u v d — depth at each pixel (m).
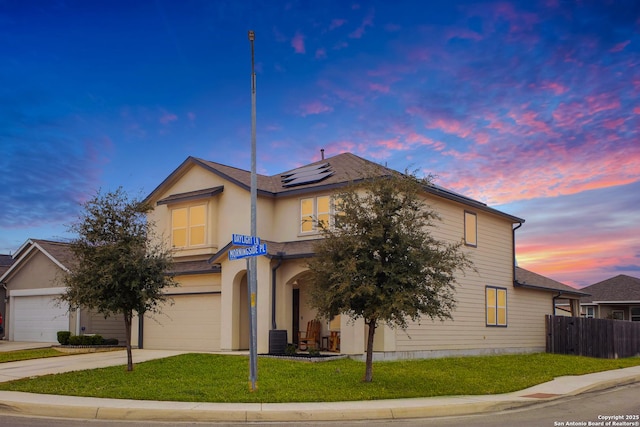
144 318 25.33
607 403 14.66
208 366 17.50
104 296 16.88
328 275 15.26
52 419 12.00
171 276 20.58
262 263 21.52
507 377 18.67
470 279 25.56
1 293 32.16
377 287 14.70
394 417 12.42
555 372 20.83
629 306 43.75
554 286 32.12
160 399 13.32
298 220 23.55
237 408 12.34
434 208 23.36
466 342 24.89
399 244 14.97
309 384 15.05
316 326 22.20
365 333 20.75
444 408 12.94
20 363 19.59
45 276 29.34
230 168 26.64
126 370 17.14
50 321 28.70
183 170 25.97
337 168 24.84
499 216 27.89
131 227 17.45
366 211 15.27
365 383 15.38
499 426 11.35
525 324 29.53
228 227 24.34
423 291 14.76
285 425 11.55
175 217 25.77
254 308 14.02
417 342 22.09
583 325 29.58
